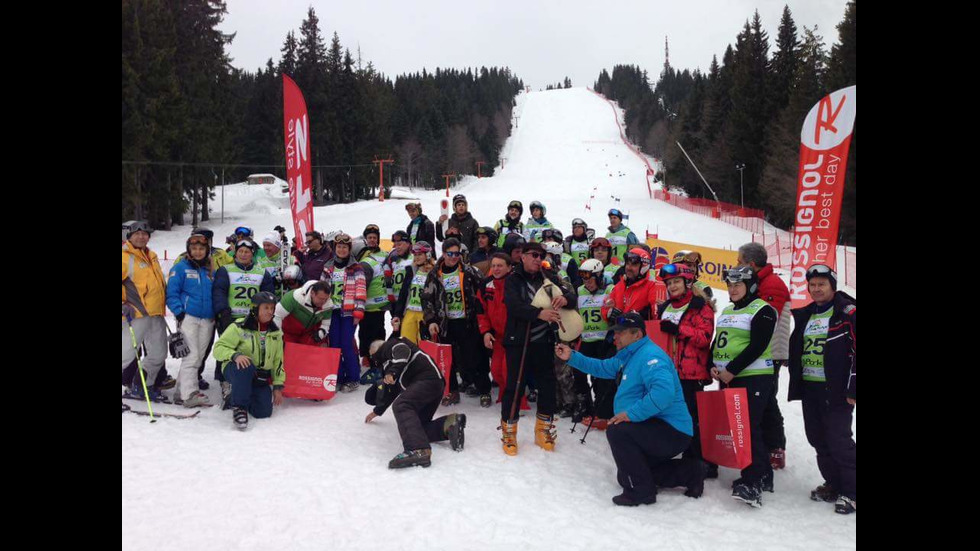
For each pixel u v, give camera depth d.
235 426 6.04
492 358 6.89
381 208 45.78
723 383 5.20
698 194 60.19
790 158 36.91
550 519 4.35
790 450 6.10
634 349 4.93
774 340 5.61
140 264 6.67
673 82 154.25
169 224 38.50
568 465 5.43
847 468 4.55
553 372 5.80
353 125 63.38
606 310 6.57
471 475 5.05
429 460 5.19
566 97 160.62
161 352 6.88
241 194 59.28
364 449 5.57
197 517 4.15
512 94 163.38
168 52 37.25
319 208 50.34
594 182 78.88
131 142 33.69
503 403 5.64
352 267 7.59
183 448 5.40
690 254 6.45
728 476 5.43
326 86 60.59
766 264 5.80
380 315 8.39
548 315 5.33
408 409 5.40
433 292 6.89
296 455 5.34
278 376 6.58
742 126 49.31
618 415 4.72
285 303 6.94
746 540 4.11
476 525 4.18
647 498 4.67
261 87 70.00
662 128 98.44
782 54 53.50
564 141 118.56
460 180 94.31
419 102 105.25
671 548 3.98
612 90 165.25
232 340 6.17
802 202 8.48
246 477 4.84
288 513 4.27
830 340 4.66
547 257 8.59
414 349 5.77
